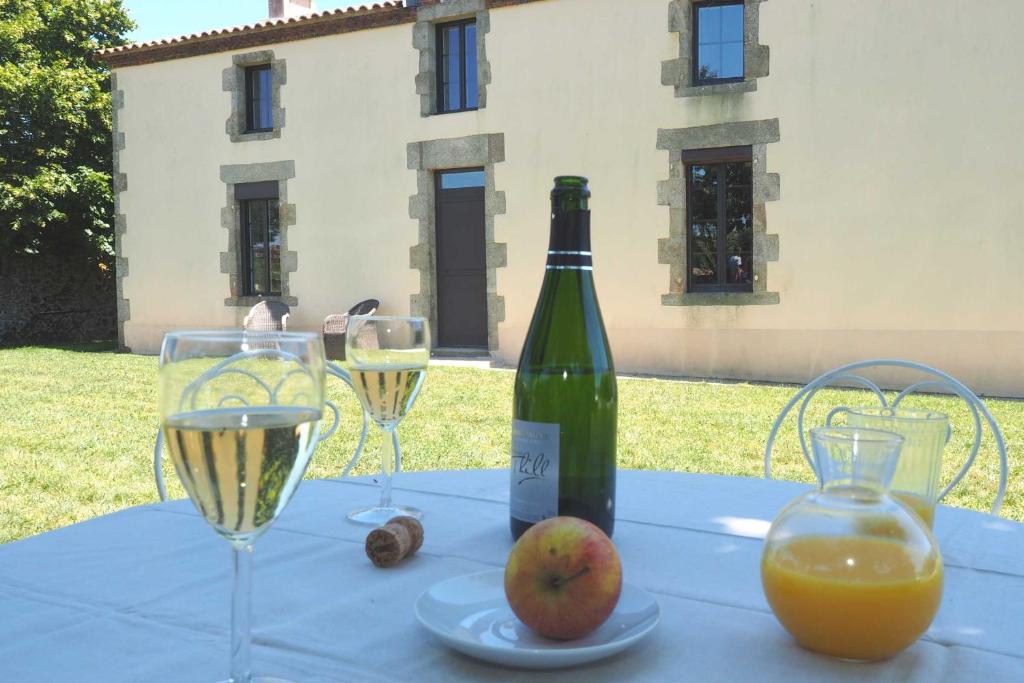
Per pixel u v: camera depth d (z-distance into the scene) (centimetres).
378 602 115
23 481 526
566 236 143
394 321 157
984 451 572
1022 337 847
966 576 126
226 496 84
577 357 141
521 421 133
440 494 177
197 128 1286
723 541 143
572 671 94
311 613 111
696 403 783
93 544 142
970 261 864
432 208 1155
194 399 84
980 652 99
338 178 1196
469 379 945
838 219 914
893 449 102
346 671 94
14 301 1556
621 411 738
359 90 1176
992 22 847
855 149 904
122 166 1344
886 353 902
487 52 1084
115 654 99
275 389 87
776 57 933
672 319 995
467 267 1157
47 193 1502
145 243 1336
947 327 876
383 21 1151
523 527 132
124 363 1183
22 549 139
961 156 863
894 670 94
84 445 633
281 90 1224
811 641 97
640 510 164
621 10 1009
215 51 1261
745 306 959
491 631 101
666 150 991
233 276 1273
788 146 932
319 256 1213
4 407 806
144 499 486
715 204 993
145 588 121
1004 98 845
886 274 898
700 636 104
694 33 991
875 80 893
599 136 1025
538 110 1059
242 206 1284
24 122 1560
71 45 1758
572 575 95
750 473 516
